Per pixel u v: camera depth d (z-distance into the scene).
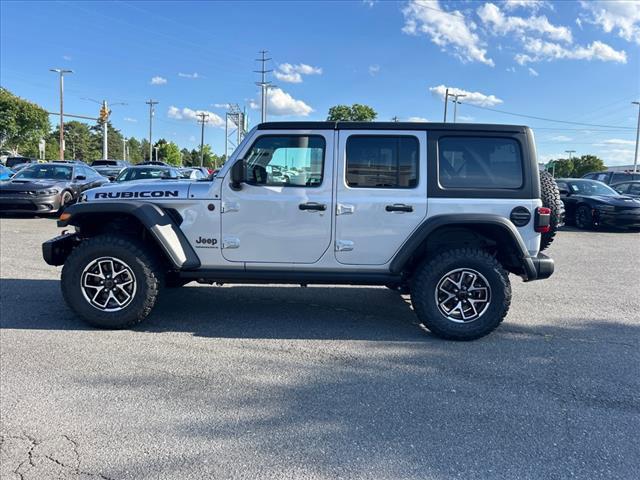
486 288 4.61
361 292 6.48
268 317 5.35
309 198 4.71
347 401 3.43
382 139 4.70
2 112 57.50
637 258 9.54
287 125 4.73
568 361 4.22
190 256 4.84
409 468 2.67
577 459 2.79
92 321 4.76
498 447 2.89
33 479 2.52
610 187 16.02
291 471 2.62
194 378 3.76
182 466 2.64
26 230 11.17
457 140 4.70
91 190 5.06
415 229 4.67
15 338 4.54
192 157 104.88
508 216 4.65
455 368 4.04
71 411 3.21
